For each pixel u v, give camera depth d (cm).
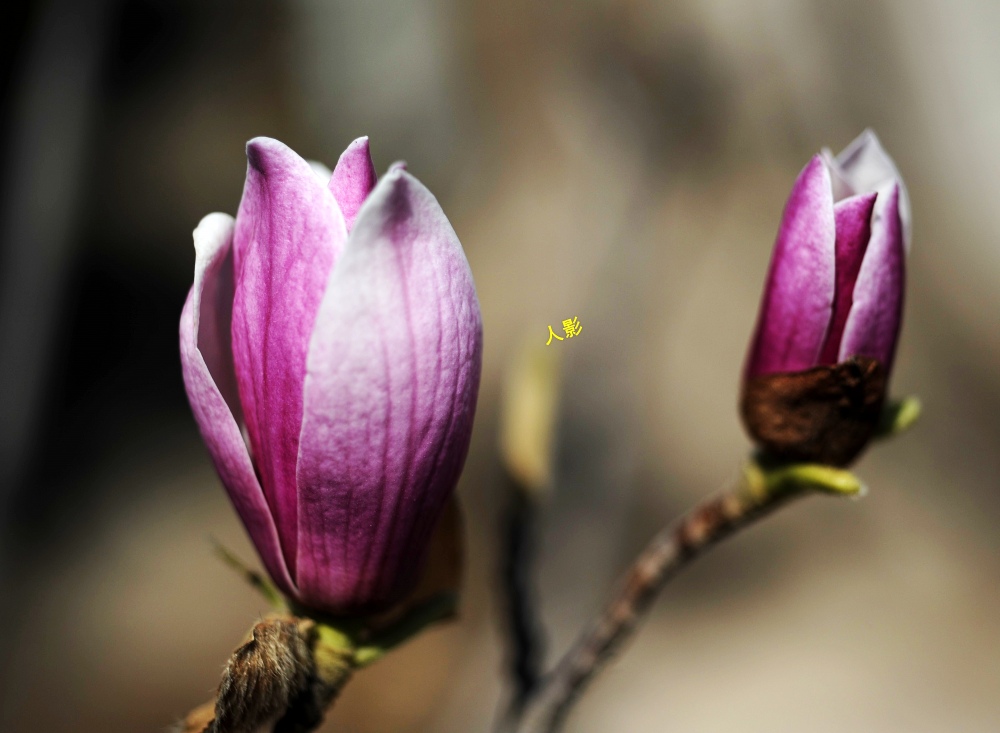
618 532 99
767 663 179
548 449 70
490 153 184
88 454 257
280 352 55
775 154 146
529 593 70
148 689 207
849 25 149
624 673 175
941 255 194
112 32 139
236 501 56
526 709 69
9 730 186
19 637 199
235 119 306
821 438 59
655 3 123
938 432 203
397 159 222
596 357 104
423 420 55
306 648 56
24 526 205
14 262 132
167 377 287
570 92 126
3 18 140
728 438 206
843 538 203
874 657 177
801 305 58
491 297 199
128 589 230
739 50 132
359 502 55
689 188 134
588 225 115
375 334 54
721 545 205
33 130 131
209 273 56
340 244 54
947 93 163
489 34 156
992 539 196
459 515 59
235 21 296
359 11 233
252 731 56
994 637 180
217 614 228
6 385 133
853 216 58
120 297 289
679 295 149
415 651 188
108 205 291
